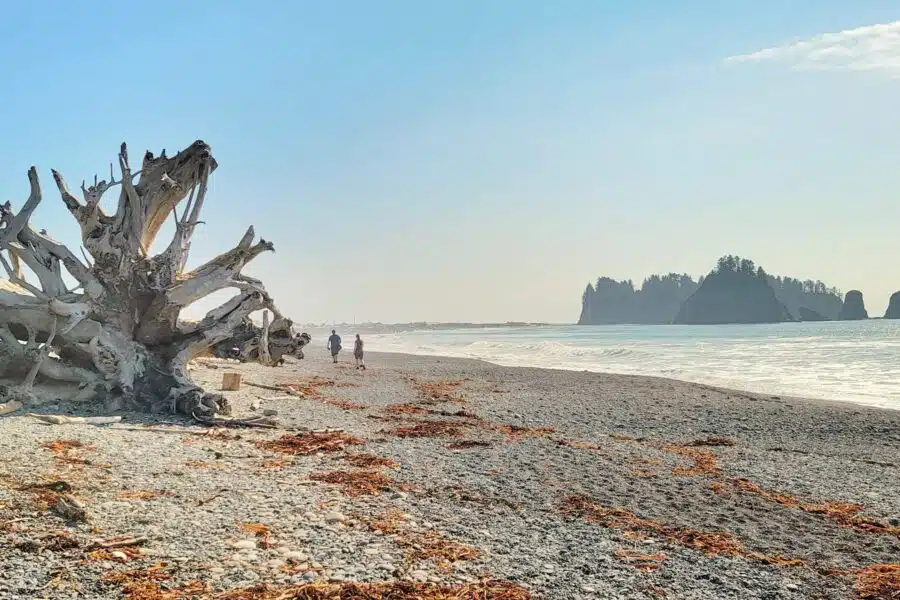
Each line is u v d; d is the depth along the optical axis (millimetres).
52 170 18328
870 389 31469
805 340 94500
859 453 15617
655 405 24031
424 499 9719
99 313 17656
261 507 8633
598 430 18344
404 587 6250
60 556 6445
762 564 7707
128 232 18078
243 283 19594
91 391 17359
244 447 13148
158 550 6812
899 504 10750
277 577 6320
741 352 64812
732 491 11336
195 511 8258
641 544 8172
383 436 15570
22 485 8719
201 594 5828
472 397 26359
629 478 12031
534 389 29797
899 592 6926
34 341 17312
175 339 18562
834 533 9070
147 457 11391
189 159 18891
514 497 10188
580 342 102812
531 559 7367
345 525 8117
